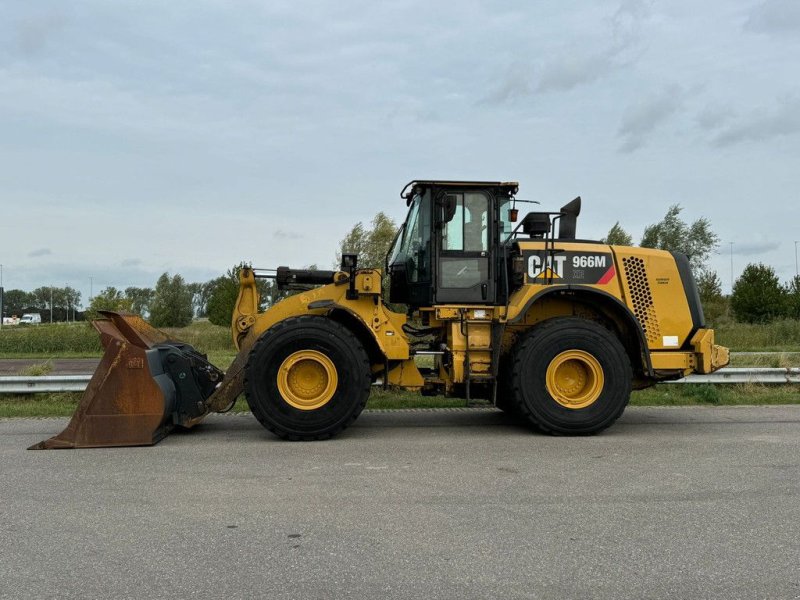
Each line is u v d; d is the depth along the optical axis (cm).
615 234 3219
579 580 332
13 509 448
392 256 884
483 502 460
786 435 710
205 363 747
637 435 715
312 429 682
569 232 849
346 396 686
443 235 762
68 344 2300
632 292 771
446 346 767
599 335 723
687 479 521
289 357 686
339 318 746
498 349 738
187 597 314
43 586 327
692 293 784
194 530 405
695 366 776
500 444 666
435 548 374
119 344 662
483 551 370
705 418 830
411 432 740
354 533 399
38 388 964
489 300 758
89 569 347
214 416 855
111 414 656
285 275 802
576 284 762
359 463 579
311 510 443
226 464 577
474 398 790
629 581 331
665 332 772
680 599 312
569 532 400
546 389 716
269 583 329
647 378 788
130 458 602
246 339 748
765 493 482
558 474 538
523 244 764
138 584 329
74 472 549
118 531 404
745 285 3366
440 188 768
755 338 2248
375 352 750
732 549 373
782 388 1059
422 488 496
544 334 721
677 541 385
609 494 480
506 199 778
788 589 323
